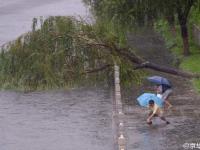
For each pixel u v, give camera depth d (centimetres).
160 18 6956
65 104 5597
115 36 5041
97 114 5188
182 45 7894
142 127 4406
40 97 5881
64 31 4878
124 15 6762
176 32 8606
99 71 5094
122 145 3925
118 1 6738
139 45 8519
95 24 5025
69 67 4888
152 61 7262
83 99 5703
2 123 5006
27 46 4850
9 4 15025
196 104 5072
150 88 5659
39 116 5219
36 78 4828
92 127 4766
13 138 4538
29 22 11669
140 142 4034
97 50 4972
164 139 4091
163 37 9056
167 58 7431
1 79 4875
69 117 5144
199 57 7094
